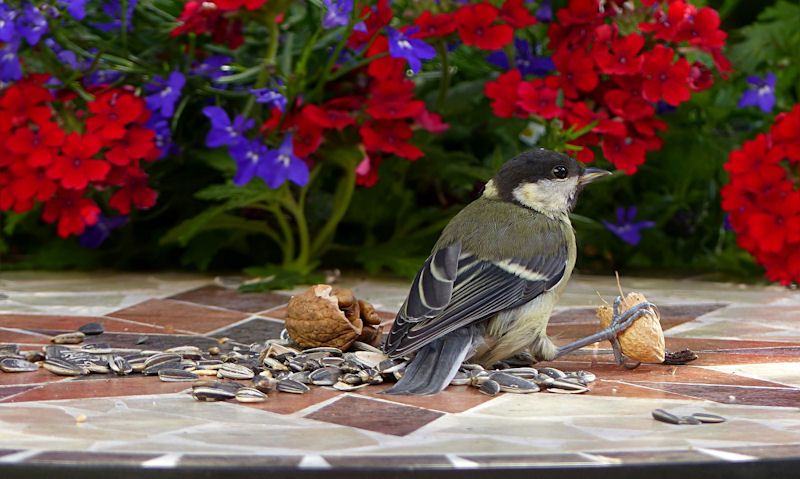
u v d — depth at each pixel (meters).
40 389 6.38
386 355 6.84
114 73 10.73
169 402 6.07
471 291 6.55
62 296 9.86
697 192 12.41
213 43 11.03
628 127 10.49
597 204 12.34
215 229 11.37
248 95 10.88
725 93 12.09
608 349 7.72
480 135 12.16
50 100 10.08
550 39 10.65
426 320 6.43
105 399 6.13
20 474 4.59
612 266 12.45
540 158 7.12
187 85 10.76
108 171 9.97
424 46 9.66
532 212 7.00
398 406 5.95
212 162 10.65
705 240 12.61
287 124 10.03
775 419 5.68
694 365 7.13
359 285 10.59
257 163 9.83
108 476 4.56
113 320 8.69
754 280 11.34
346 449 4.98
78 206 10.10
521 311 6.68
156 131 10.55
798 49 11.90
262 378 6.42
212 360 7.10
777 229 9.89
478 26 10.00
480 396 6.25
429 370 6.36
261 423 5.56
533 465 4.60
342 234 12.04
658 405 6.02
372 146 10.01
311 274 11.05
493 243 6.70
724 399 6.17
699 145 11.98
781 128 9.93
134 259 11.90
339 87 10.55
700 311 9.23
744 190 10.03
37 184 9.87
